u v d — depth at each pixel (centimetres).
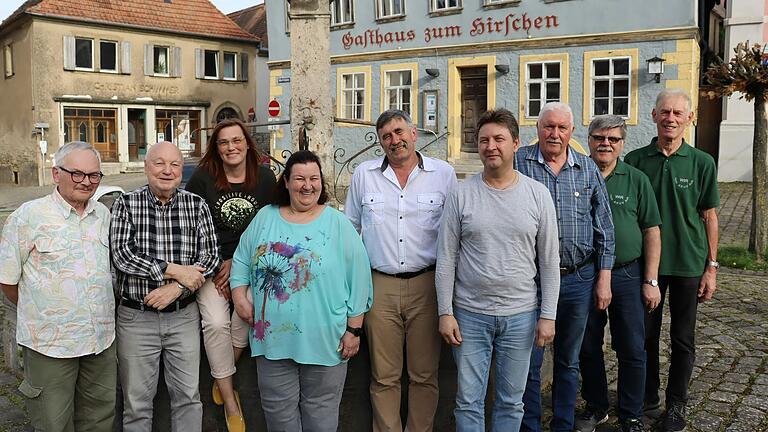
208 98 2998
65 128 2662
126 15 2777
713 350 591
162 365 414
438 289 370
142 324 376
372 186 401
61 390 357
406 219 393
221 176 407
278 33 2283
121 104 2766
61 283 349
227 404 402
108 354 372
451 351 417
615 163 426
